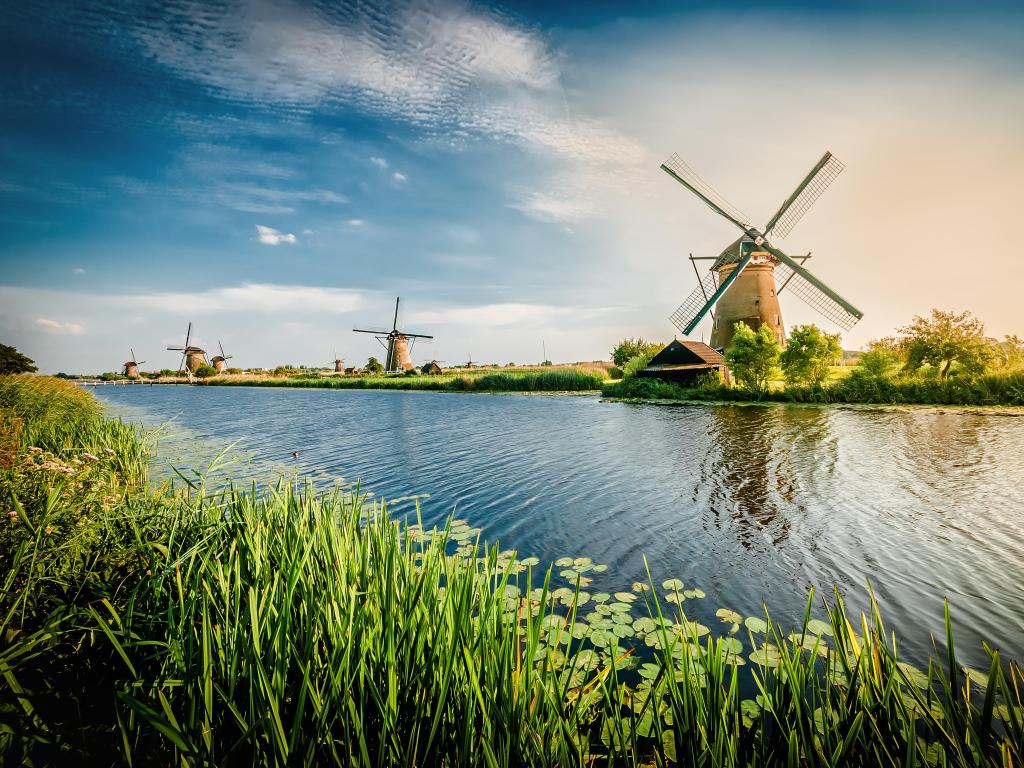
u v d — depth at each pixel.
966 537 6.59
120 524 3.82
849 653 3.82
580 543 6.65
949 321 28.77
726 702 2.14
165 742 2.18
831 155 31.58
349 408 29.55
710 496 8.84
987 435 14.52
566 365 76.44
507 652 2.20
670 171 34.75
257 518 3.88
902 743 1.94
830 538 6.68
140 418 23.72
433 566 2.86
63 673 2.62
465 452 13.58
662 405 27.42
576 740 2.38
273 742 1.89
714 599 4.98
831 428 16.66
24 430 8.86
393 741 2.00
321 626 2.50
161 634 2.86
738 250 34.97
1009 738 1.87
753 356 30.31
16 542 2.97
